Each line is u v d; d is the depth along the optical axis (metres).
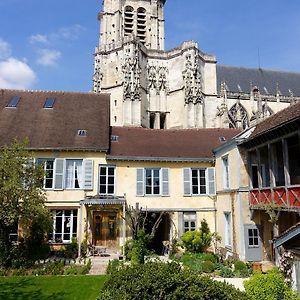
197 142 24.83
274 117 18.41
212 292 6.68
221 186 21.25
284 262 8.98
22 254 16.05
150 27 54.53
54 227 20.72
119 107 44.91
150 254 18.95
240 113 49.81
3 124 22.59
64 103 25.52
